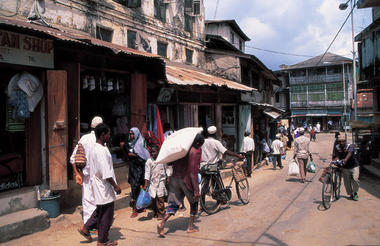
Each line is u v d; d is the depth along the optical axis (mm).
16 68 5492
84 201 4617
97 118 5367
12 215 5086
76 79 6156
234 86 12125
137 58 7711
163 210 5836
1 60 5039
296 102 46500
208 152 6438
